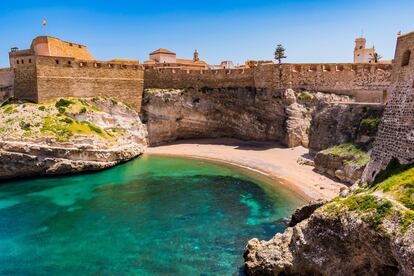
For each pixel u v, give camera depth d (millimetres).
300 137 60625
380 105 42094
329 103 51438
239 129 70125
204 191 41344
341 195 27453
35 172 48344
